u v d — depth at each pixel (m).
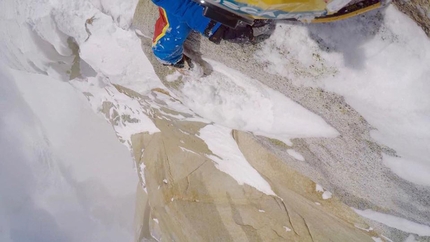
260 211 5.21
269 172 4.55
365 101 2.59
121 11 3.79
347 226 4.16
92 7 4.18
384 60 2.42
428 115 2.41
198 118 4.86
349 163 3.27
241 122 3.74
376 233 3.92
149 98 5.19
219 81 3.70
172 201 6.20
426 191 2.93
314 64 2.70
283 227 5.01
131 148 7.07
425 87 2.35
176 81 4.07
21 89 9.27
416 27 2.29
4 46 5.53
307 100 3.01
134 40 4.16
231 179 5.47
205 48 3.31
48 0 4.38
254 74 3.23
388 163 2.94
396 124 2.57
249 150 4.65
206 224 5.76
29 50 5.13
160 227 6.61
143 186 7.00
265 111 3.48
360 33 2.45
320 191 4.10
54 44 4.86
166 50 2.97
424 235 3.48
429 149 2.56
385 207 3.47
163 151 6.30
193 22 2.54
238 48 3.05
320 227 4.59
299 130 3.32
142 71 4.54
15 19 4.85
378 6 2.23
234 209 5.46
